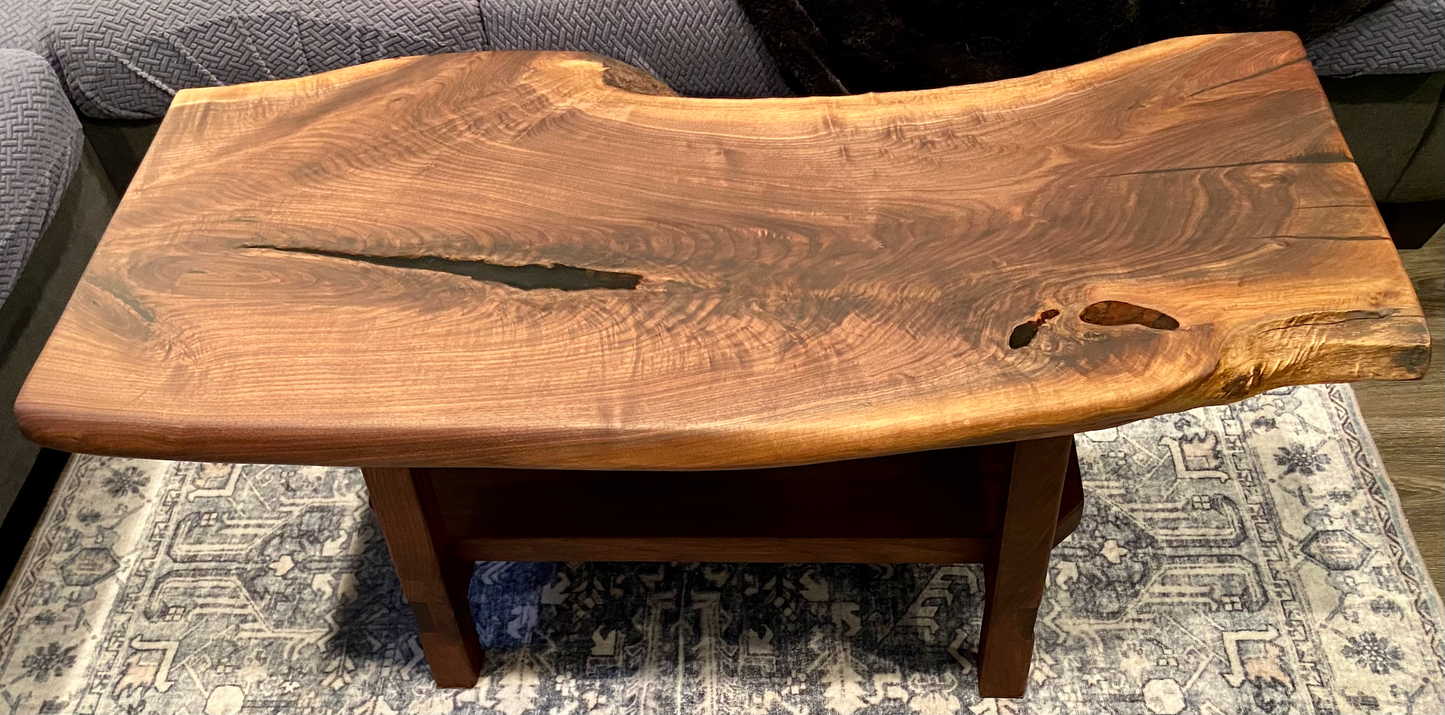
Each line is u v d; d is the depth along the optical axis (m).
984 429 0.78
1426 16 1.37
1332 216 0.88
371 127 1.07
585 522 1.12
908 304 0.86
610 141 1.04
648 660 1.27
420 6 1.47
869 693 1.23
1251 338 0.80
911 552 1.11
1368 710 1.18
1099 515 1.38
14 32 1.46
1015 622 1.12
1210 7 1.38
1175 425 1.47
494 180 1.00
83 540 1.40
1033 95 1.04
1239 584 1.30
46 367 0.85
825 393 0.80
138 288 0.91
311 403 0.82
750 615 1.30
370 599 1.33
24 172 1.32
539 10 1.46
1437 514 1.37
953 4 1.41
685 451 0.79
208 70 1.50
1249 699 1.20
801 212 0.95
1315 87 1.00
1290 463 1.41
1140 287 0.85
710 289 0.89
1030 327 0.83
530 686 1.25
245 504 1.43
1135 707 1.20
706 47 1.48
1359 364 0.80
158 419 0.81
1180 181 0.94
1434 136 1.53
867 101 1.06
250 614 1.32
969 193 0.95
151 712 1.24
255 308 0.89
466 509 1.14
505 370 0.83
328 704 1.25
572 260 0.92
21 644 1.31
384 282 0.91
